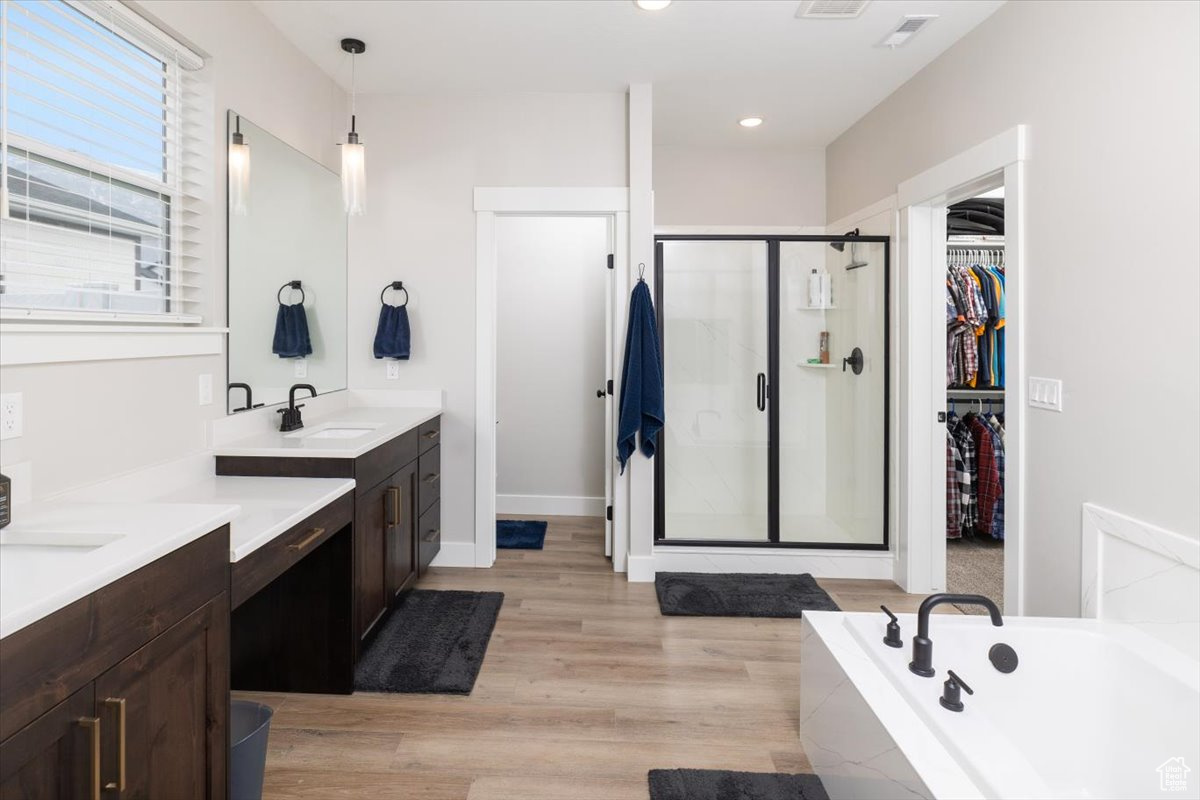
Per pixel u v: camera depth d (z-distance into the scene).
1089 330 2.08
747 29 2.81
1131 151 1.91
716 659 2.60
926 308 3.31
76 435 1.70
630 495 3.53
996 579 3.56
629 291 3.57
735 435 3.69
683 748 2.01
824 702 1.84
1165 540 1.79
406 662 2.51
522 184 3.57
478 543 3.70
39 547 1.32
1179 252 1.76
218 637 1.43
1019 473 2.43
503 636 2.79
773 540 3.65
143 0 1.96
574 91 3.53
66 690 1.00
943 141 2.98
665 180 4.49
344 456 2.29
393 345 3.50
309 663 2.31
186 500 1.95
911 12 2.61
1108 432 2.01
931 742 1.40
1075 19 2.13
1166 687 1.64
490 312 3.61
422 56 3.09
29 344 1.54
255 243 2.62
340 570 2.30
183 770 1.31
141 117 2.06
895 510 3.51
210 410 2.30
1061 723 1.83
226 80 2.42
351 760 1.93
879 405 3.61
